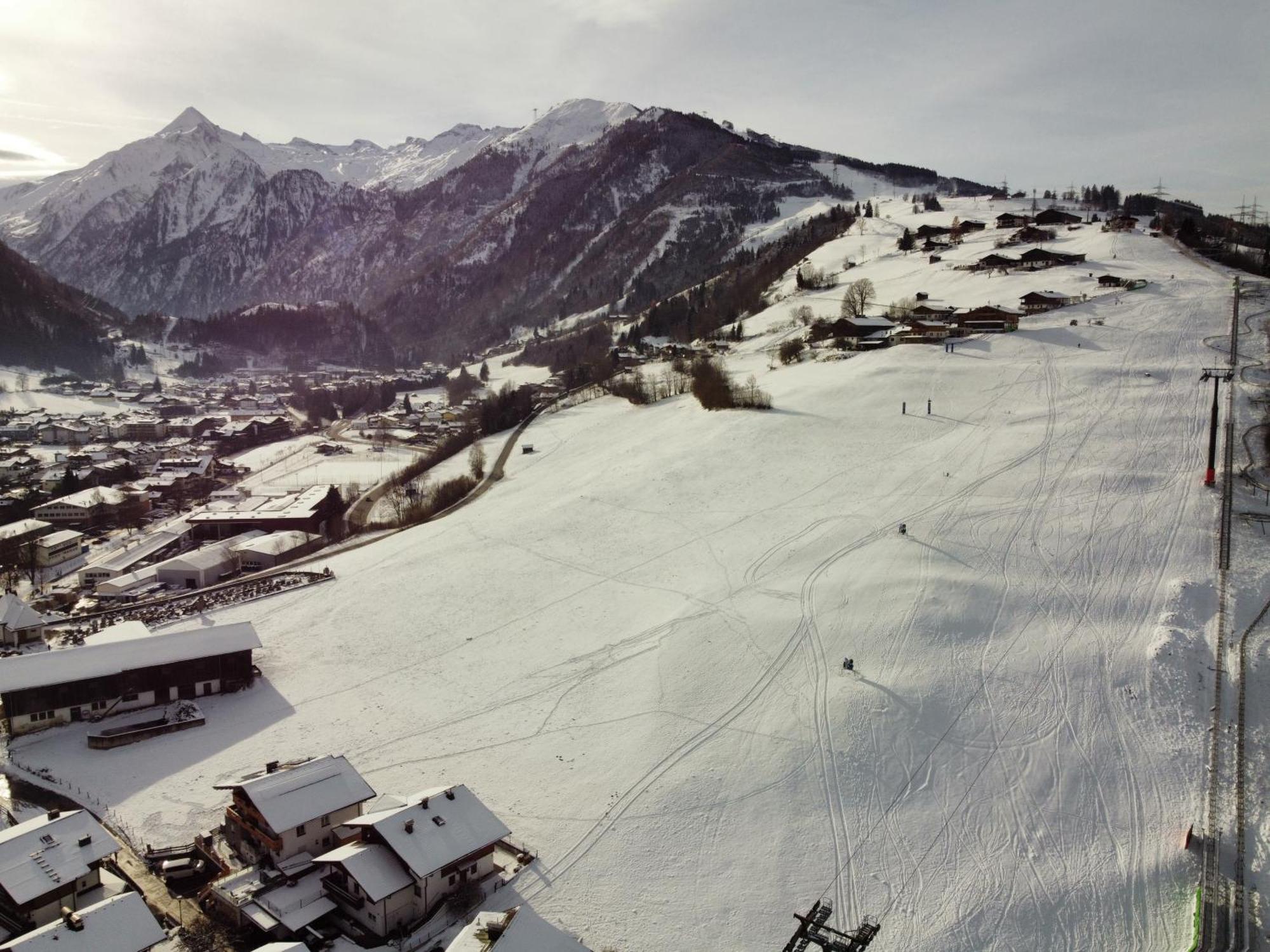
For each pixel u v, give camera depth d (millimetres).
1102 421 108188
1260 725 59219
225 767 64688
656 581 88875
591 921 48594
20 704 69750
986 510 89812
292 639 86000
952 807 55344
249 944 47281
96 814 59500
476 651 80625
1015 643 69125
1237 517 83188
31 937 41750
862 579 79938
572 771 61438
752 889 50375
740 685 68375
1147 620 70375
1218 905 46281
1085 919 47094
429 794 53062
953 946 45844
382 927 47375
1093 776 56594
